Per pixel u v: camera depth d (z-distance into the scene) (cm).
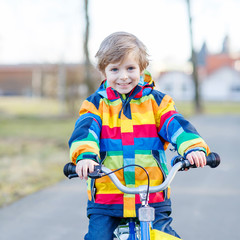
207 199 473
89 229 208
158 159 213
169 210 213
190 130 204
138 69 216
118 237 221
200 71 4641
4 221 402
